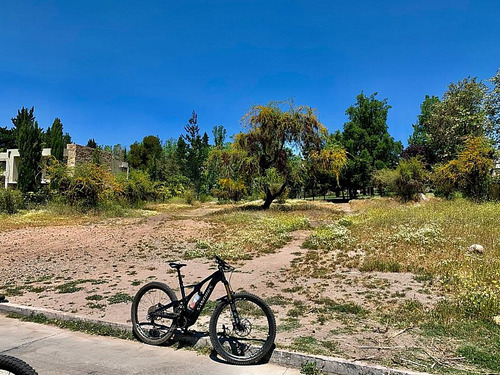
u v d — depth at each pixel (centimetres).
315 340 448
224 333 465
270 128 2181
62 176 2294
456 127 3172
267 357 415
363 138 4303
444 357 392
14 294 679
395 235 1098
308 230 1488
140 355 431
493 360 380
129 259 994
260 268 871
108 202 2319
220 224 1677
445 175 2214
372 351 412
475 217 1342
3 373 258
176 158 5328
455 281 672
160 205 3250
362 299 615
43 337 489
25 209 2316
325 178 4047
